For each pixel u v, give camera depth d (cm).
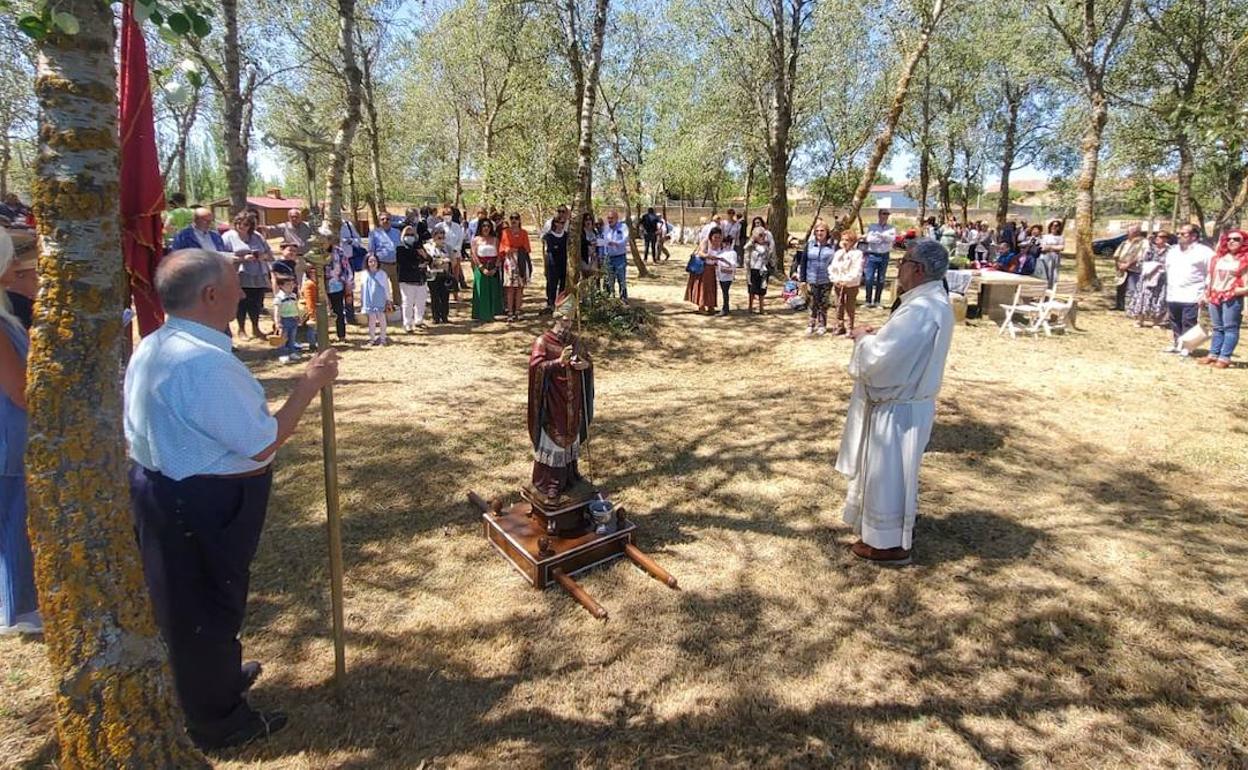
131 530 212
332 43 1630
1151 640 373
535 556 413
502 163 1769
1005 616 393
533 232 3191
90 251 198
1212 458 612
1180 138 1481
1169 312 1020
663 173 2645
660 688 337
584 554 430
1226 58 1533
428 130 2933
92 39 194
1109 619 390
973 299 1391
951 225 2405
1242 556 455
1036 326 1140
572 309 428
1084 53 1559
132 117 266
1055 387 823
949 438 660
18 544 333
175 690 247
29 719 297
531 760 292
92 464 201
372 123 1933
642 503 530
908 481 430
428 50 2219
